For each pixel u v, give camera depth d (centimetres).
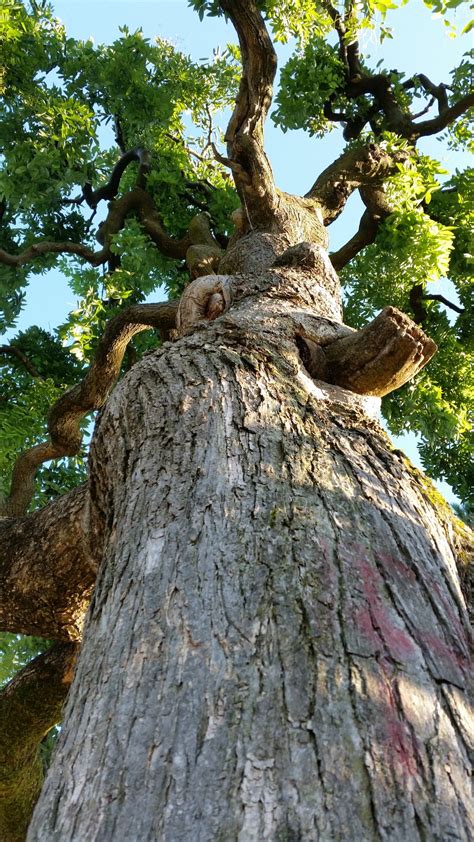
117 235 755
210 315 410
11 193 782
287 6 710
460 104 746
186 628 167
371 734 137
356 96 793
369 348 319
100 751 147
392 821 121
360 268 778
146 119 872
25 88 813
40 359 895
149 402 276
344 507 210
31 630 397
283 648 156
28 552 374
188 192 896
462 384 820
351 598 173
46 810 144
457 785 132
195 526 201
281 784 127
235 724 140
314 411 269
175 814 126
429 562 204
